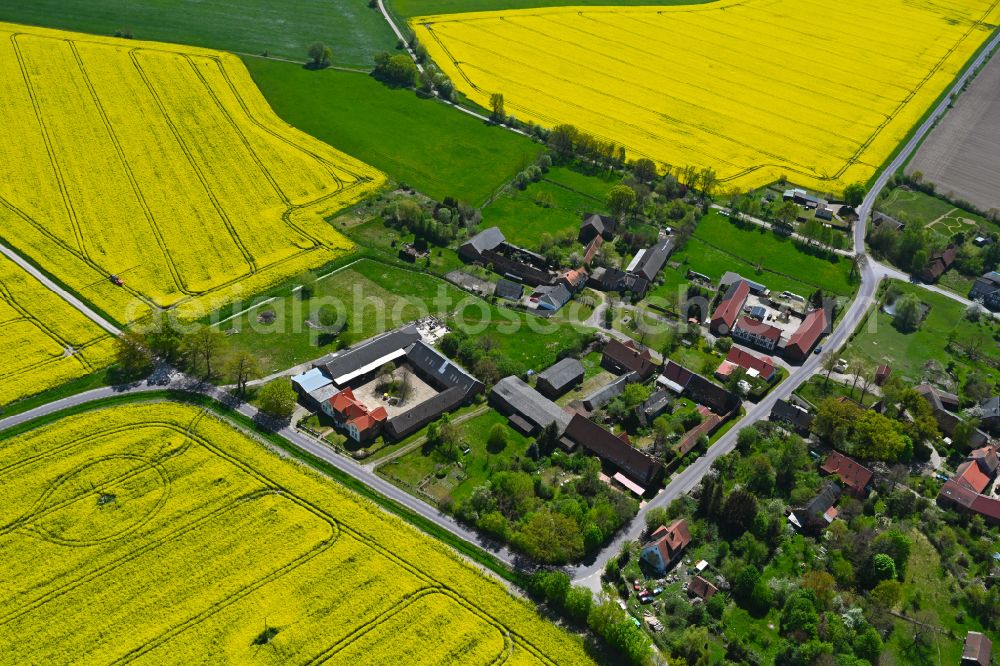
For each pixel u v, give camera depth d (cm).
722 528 12731
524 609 11075
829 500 13175
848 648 10825
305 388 14500
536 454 13800
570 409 14938
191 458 12912
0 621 10262
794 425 14912
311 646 10238
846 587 11950
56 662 9831
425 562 11556
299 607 10719
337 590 11006
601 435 13900
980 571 12388
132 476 12481
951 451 14725
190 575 11019
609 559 12044
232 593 10825
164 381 14575
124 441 13100
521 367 15838
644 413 14750
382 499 12612
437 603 10994
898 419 15112
